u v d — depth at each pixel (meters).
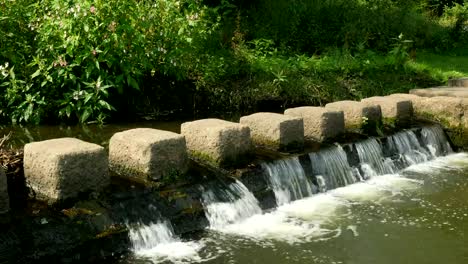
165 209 4.58
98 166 4.40
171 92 8.42
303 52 12.23
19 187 4.46
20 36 7.37
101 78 7.27
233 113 8.58
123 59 7.39
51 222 3.97
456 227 5.01
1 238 3.70
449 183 6.39
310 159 5.96
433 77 11.29
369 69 10.99
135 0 7.86
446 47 15.63
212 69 8.85
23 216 3.96
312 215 5.23
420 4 18.31
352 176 6.35
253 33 11.64
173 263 4.09
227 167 5.32
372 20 13.90
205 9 9.66
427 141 7.71
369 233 4.82
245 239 4.60
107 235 4.14
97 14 7.09
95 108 7.12
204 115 8.28
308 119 6.51
